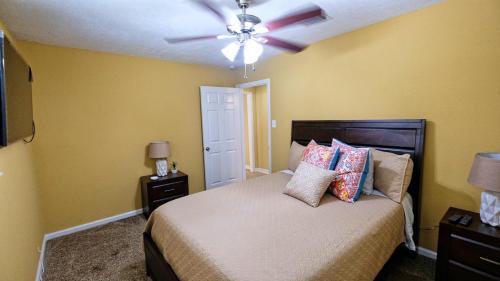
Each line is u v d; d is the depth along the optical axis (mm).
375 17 2289
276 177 2789
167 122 3709
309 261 1229
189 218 1767
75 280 2084
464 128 1977
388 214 1799
